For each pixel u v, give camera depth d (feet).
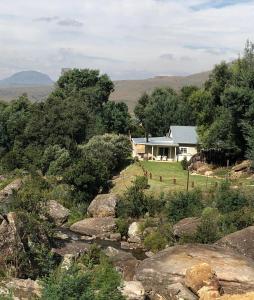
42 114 262.26
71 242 117.08
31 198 123.75
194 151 247.50
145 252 128.26
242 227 122.21
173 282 75.25
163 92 365.20
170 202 149.18
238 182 167.63
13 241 88.89
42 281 50.75
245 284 75.36
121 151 226.79
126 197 166.09
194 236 118.32
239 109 191.52
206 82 301.63
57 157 227.20
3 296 50.55
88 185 182.70
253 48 224.74
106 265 59.31
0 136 278.67
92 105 317.83
